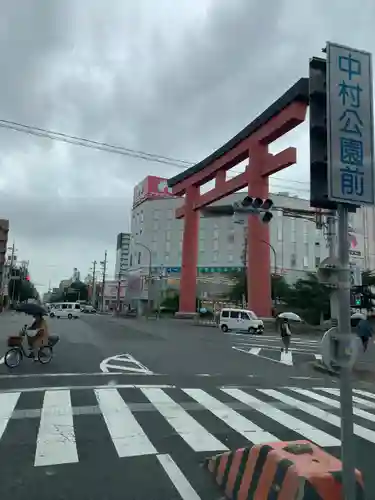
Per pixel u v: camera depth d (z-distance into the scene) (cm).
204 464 550
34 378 1172
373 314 4331
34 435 665
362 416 875
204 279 7950
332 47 427
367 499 459
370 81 435
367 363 1889
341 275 393
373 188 416
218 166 4531
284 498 390
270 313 4041
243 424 761
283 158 3522
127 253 12850
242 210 1717
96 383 1125
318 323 4544
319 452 446
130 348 2097
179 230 9506
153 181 10075
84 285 14750
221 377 1333
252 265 4050
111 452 595
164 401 930
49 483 490
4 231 6788
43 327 1447
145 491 474
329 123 412
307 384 1293
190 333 3397
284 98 3409
